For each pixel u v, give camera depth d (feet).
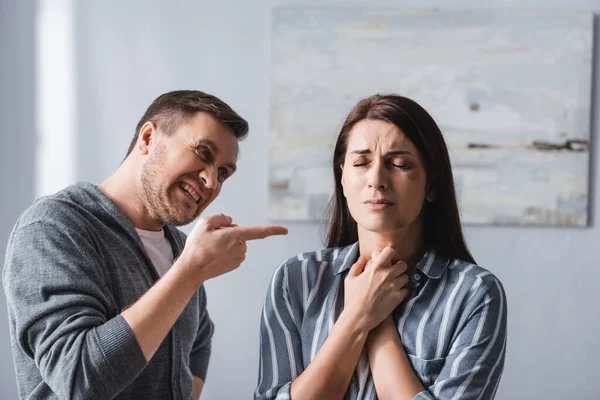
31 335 3.94
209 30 9.30
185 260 3.98
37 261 4.08
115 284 4.46
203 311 5.76
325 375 3.59
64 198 4.54
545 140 9.12
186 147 4.57
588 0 9.20
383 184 3.64
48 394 4.23
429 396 3.48
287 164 9.16
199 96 4.74
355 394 3.68
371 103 3.84
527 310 9.14
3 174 9.24
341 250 4.14
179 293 3.97
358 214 3.74
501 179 9.11
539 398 9.10
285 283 4.04
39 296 3.98
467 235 9.20
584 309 9.14
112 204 4.66
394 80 9.14
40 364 3.91
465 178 9.12
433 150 3.79
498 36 9.13
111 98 9.30
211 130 4.60
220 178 4.77
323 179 9.13
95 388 3.75
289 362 3.88
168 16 9.30
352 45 9.14
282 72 9.16
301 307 4.00
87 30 9.30
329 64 9.14
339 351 3.62
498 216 9.10
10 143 9.27
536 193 9.11
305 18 9.14
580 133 9.11
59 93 9.30
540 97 9.12
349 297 3.75
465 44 9.12
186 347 4.99
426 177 3.83
